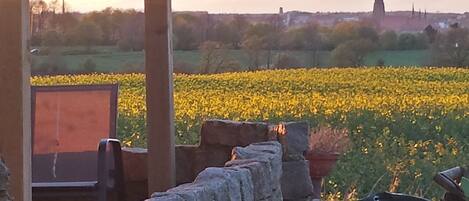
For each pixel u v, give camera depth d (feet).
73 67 94.58
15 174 13.19
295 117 65.51
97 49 96.17
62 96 22.49
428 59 123.75
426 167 43.55
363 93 87.15
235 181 12.62
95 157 21.83
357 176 40.63
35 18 84.38
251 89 89.45
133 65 98.48
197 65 106.01
